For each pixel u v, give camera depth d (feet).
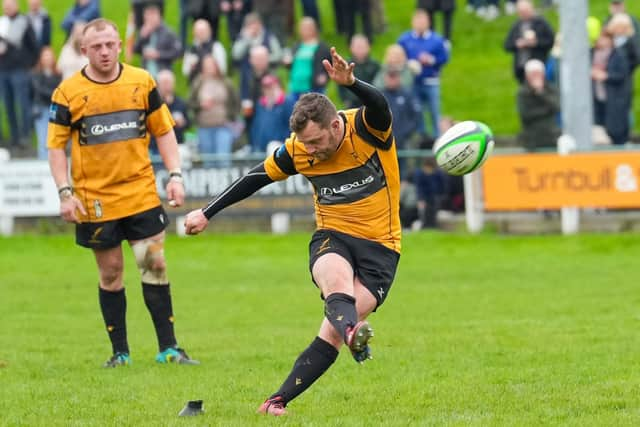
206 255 215.10
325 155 76.07
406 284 173.37
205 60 232.12
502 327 125.49
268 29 270.87
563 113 231.50
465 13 375.04
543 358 103.30
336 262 75.92
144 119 105.09
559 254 205.05
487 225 224.53
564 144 216.95
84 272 197.47
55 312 150.00
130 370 102.32
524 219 222.69
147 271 106.01
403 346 113.70
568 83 227.20
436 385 90.84
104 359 110.42
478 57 346.54
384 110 75.25
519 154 220.02
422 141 229.86
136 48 254.88
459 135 85.35
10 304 158.51
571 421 74.54
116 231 104.99
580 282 169.27
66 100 103.24
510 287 166.20
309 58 230.27
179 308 151.94
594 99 245.24
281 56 249.75
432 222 228.02
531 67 226.99
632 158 213.25
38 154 256.52
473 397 85.05
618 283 166.61
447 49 246.88
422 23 244.63
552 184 218.38
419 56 244.01
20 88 263.49
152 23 251.19
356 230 77.82
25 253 221.25
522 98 228.02
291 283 178.81
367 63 228.63
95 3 264.11
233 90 233.55
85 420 79.36
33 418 80.74
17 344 121.49
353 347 71.15
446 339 117.50
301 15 349.00
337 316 72.69
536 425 73.46
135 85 104.42
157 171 227.40
